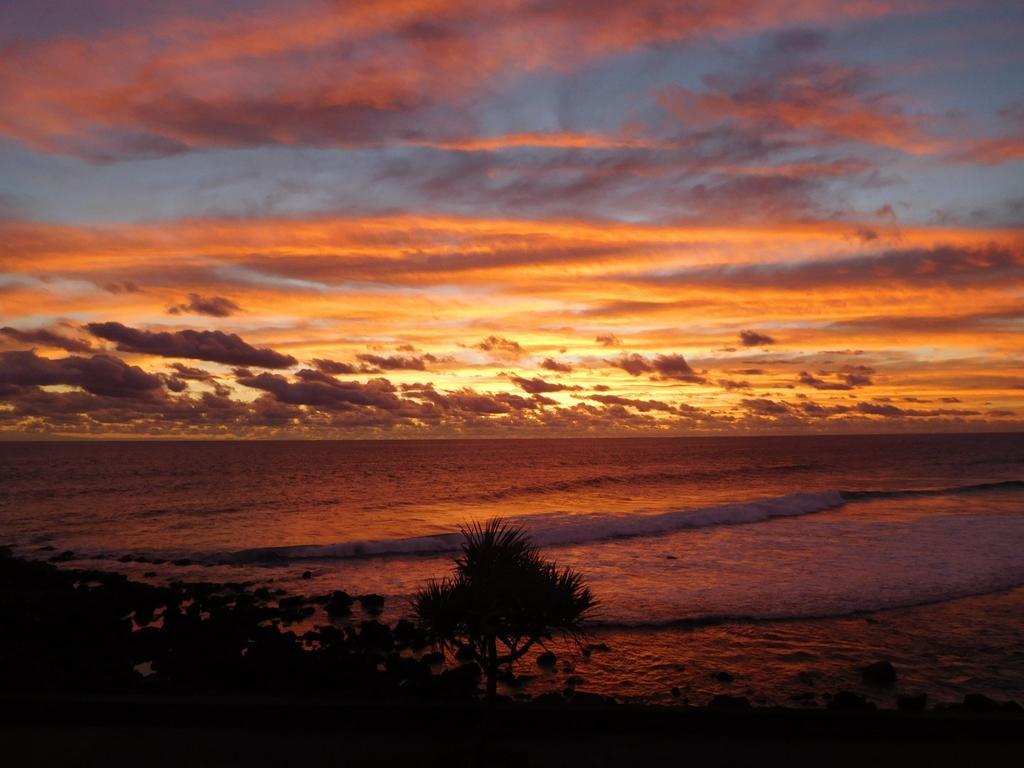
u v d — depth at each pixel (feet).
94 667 35.32
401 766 16.97
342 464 256.11
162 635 43.04
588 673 34.99
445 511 116.16
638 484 170.60
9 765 16.84
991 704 28.50
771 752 17.79
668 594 51.24
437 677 33.22
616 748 17.97
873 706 29.30
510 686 33.14
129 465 242.58
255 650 38.40
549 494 145.69
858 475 199.31
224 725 19.03
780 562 63.57
